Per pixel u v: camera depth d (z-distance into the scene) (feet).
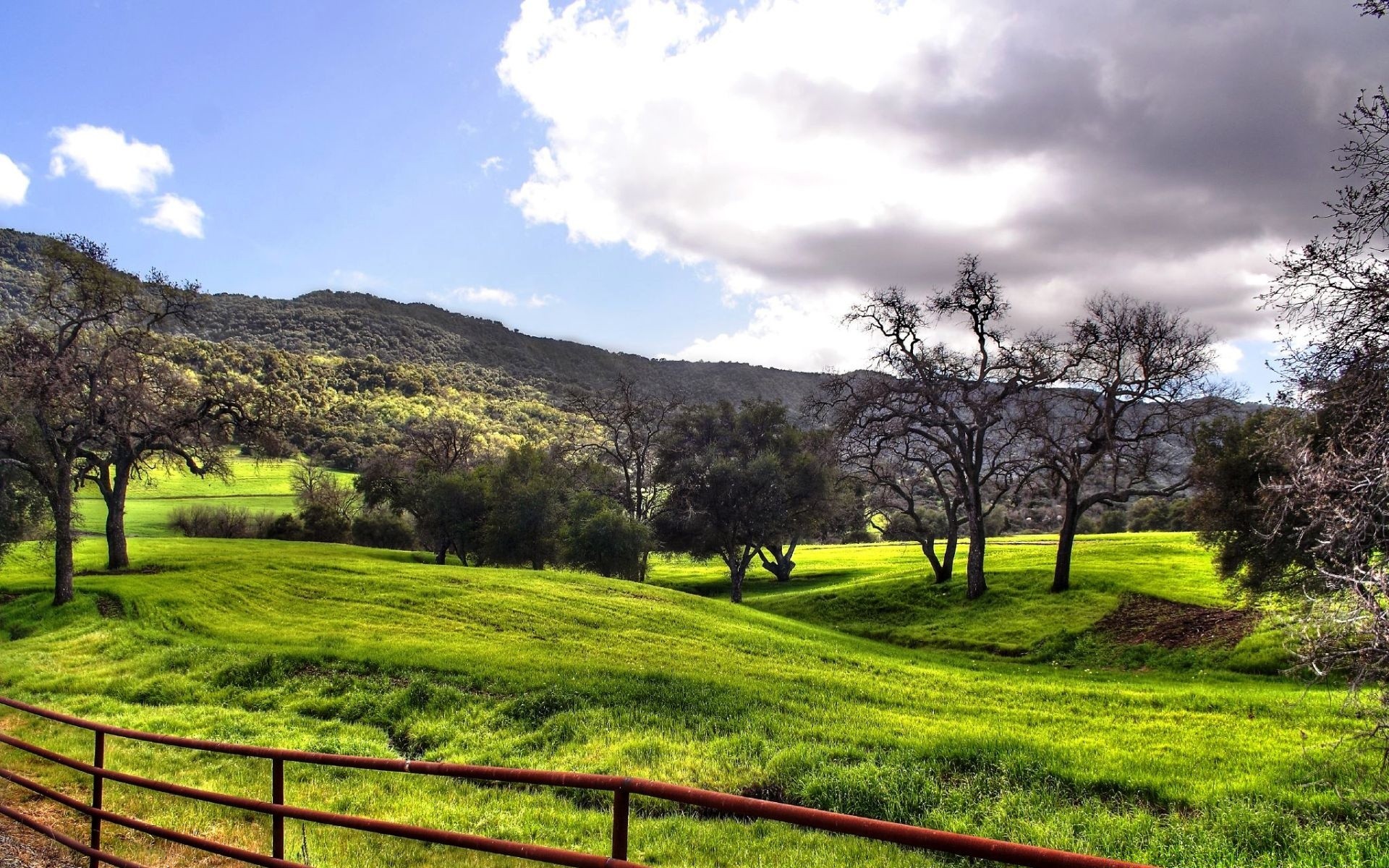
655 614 94.53
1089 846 28.60
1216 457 92.43
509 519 165.37
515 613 92.17
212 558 144.25
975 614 121.08
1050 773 37.01
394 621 89.86
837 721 50.08
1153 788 34.55
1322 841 27.25
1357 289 31.65
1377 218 31.22
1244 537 88.12
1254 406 91.40
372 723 56.34
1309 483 28.19
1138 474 118.32
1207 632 92.58
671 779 40.09
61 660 79.41
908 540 251.39
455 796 39.65
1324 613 26.76
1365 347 31.73
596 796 39.68
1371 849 25.66
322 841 32.07
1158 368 111.34
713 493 158.71
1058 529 289.74
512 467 186.50
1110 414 116.47
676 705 54.65
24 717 58.08
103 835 31.09
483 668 64.59
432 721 54.95
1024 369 123.75
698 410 187.93
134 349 126.62
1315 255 32.71
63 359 113.60
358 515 258.98
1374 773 34.04
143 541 180.65
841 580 178.60
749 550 162.20
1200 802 32.48
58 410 112.98
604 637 80.79
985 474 132.77
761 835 32.50
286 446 160.04
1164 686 70.95
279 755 20.68
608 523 153.07
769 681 62.23
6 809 28.96
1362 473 26.96
